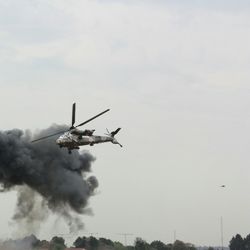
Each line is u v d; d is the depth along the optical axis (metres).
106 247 169.75
